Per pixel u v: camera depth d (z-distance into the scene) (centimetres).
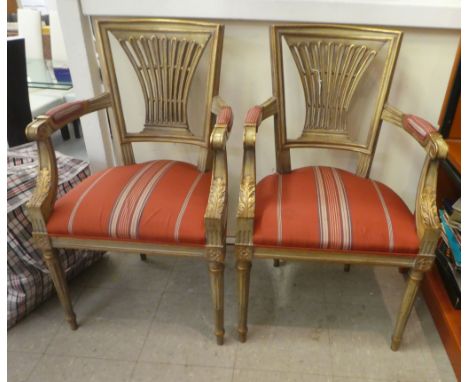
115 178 108
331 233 90
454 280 118
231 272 148
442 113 124
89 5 119
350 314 129
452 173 114
